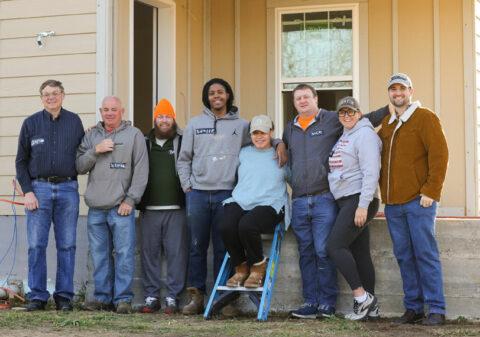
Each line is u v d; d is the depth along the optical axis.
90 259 6.71
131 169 6.22
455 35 8.34
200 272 6.12
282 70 8.77
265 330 5.20
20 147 6.20
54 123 6.19
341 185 5.57
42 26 7.11
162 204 6.25
